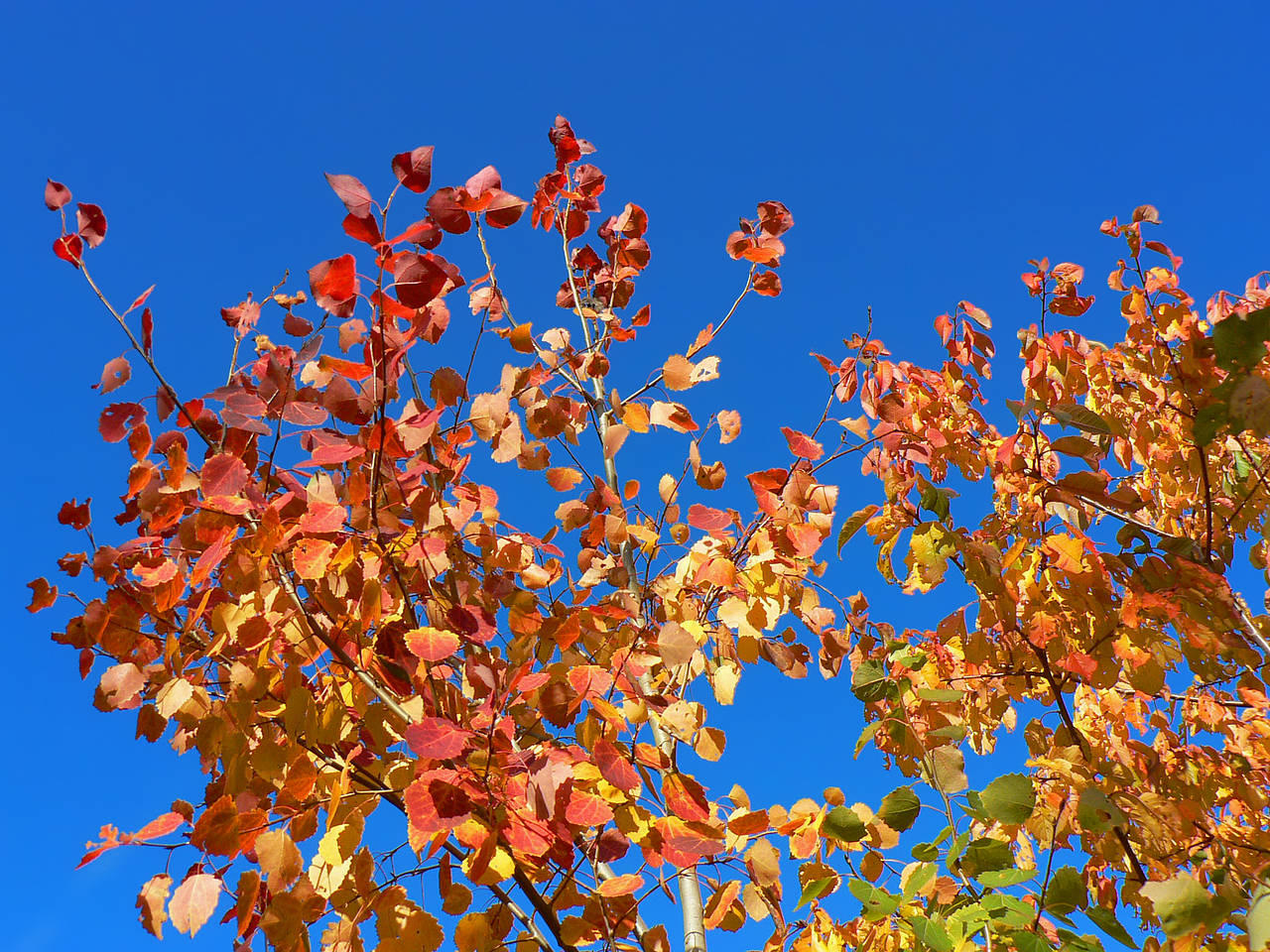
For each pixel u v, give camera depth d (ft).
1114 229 5.90
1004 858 4.23
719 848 4.22
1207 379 5.02
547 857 4.58
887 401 5.41
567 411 5.51
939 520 5.09
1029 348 5.71
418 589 4.94
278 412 4.57
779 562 4.91
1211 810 5.17
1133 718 5.59
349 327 4.85
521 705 5.18
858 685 4.80
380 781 4.66
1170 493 5.73
